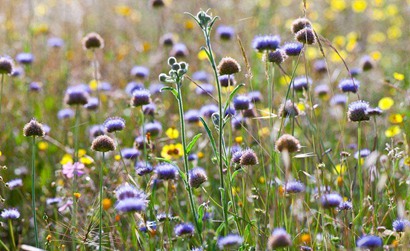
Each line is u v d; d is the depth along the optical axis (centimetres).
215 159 588
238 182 674
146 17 1269
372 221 561
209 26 529
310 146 688
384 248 521
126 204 464
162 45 1046
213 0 1210
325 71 987
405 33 1284
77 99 725
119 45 1194
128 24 1264
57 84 1030
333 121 882
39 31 1143
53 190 762
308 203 602
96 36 866
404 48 1170
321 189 576
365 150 657
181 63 523
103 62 1091
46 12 1312
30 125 562
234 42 1056
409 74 1042
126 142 820
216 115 558
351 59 1070
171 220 598
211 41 1095
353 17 1336
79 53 1142
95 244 559
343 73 1040
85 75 1080
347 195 624
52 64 1088
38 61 1088
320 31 1212
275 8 1279
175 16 1216
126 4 1330
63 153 853
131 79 1041
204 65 1038
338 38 1133
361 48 1202
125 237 602
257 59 1021
